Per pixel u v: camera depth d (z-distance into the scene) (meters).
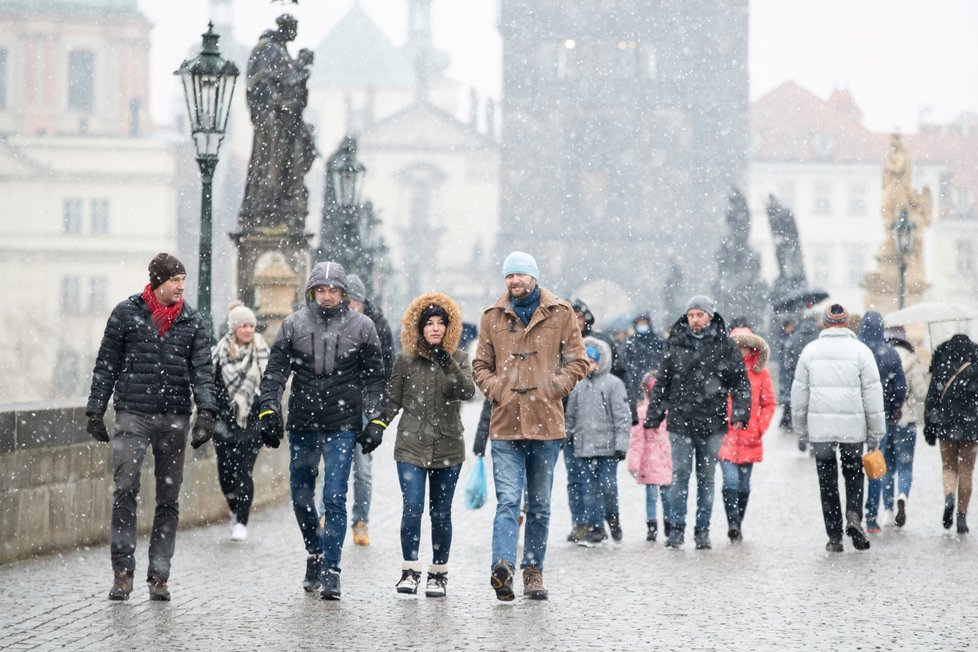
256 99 42.28
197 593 18.77
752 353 26.19
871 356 24.52
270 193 42.34
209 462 28.72
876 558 23.19
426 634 15.87
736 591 19.39
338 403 18.66
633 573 21.39
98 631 15.73
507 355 18.88
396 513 30.06
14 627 15.91
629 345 44.38
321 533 20.00
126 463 18.06
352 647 15.03
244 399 25.16
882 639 15.62
